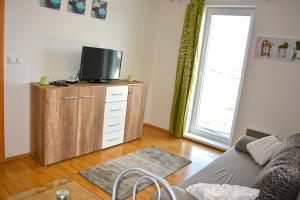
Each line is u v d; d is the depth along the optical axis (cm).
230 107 400
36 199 182
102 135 333
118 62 356
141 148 362
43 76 280
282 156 186
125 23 380
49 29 289
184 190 163
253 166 244
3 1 246
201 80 417
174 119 425
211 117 425
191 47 390
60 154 288
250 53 352
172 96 438
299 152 187
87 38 332
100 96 315
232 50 386
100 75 333
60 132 281
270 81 340
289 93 327
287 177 147
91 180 260
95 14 332
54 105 268
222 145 393
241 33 373
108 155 326
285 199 146
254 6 344
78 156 311
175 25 421
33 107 283
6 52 259
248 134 355
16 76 271
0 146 272
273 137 269
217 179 211
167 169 305
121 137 364
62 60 311
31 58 280
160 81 452
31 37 275
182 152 365
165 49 438
